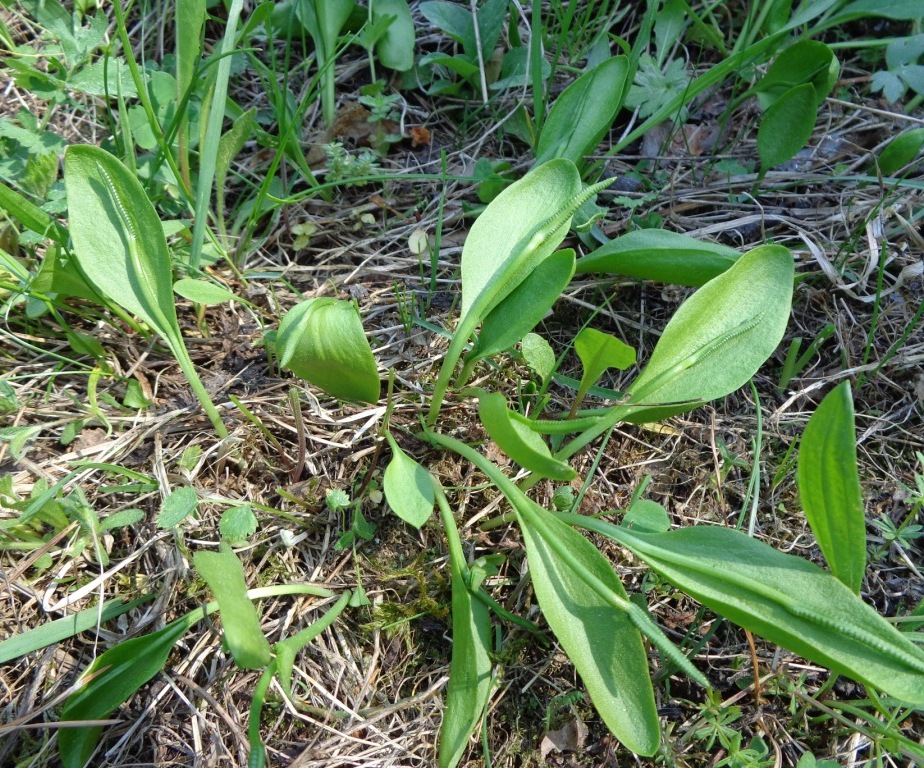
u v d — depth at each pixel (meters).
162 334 0.23
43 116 0.33
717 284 0.23
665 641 0.18
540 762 0.22
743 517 0.25
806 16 0.32
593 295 0.31
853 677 0.17
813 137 0.36
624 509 0.25
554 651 0.23
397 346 0.29
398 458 0.22
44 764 0.20
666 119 0.36
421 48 0.38
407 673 0.23
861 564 0.18
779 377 0.29
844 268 0.31
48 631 0.21
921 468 0.27
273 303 0.30
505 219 0.25
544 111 0.35
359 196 0.34
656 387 0.23
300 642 0.20
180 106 0.27
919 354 0.29
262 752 0.17
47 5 0.27
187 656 0.22
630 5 0.38
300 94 0.36
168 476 0.24
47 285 0.25
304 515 0.24
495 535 0.25
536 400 0.28
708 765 0.22
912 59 0.34
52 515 0.22
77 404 0.26
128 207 0.22
